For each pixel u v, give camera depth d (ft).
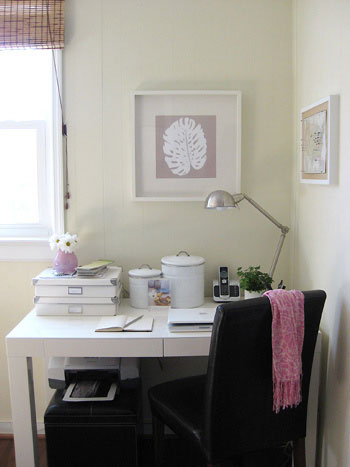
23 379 7.81
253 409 6.59
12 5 8.88
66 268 8.82
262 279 8.47
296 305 6.48
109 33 9.17
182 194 9.37
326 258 7.66
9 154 9.66
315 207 8.13
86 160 9.37
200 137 9.27
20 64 9.55
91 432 7.78
